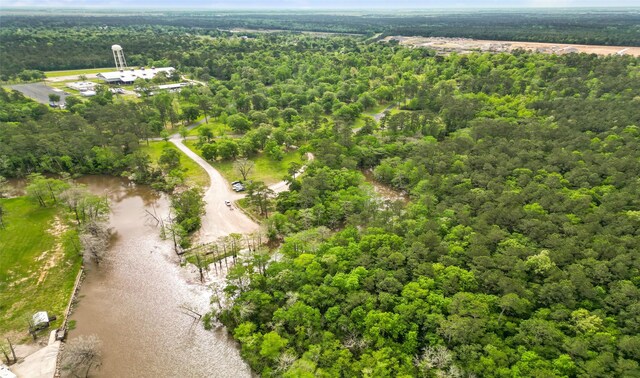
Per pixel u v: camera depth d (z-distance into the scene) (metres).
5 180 138.50
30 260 100.00
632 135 146.75
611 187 113.62
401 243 94.44
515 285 77.50
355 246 92.81
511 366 64.62
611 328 69.25
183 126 197.62
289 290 84.25
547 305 76.69
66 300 88.69
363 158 155.62
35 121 174.25
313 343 73.00
